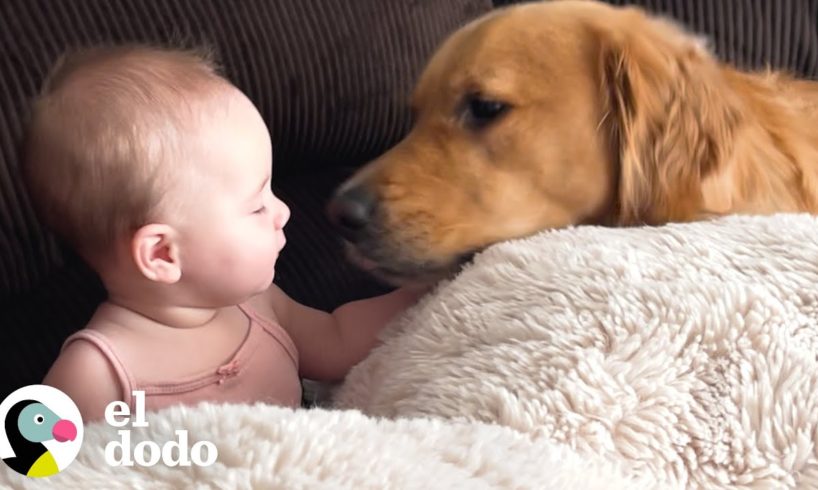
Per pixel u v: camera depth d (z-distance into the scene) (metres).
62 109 0.89
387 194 1.10
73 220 0.92
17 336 1.12
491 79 1.08
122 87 0.89
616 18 1.16
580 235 0.95
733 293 0.79
